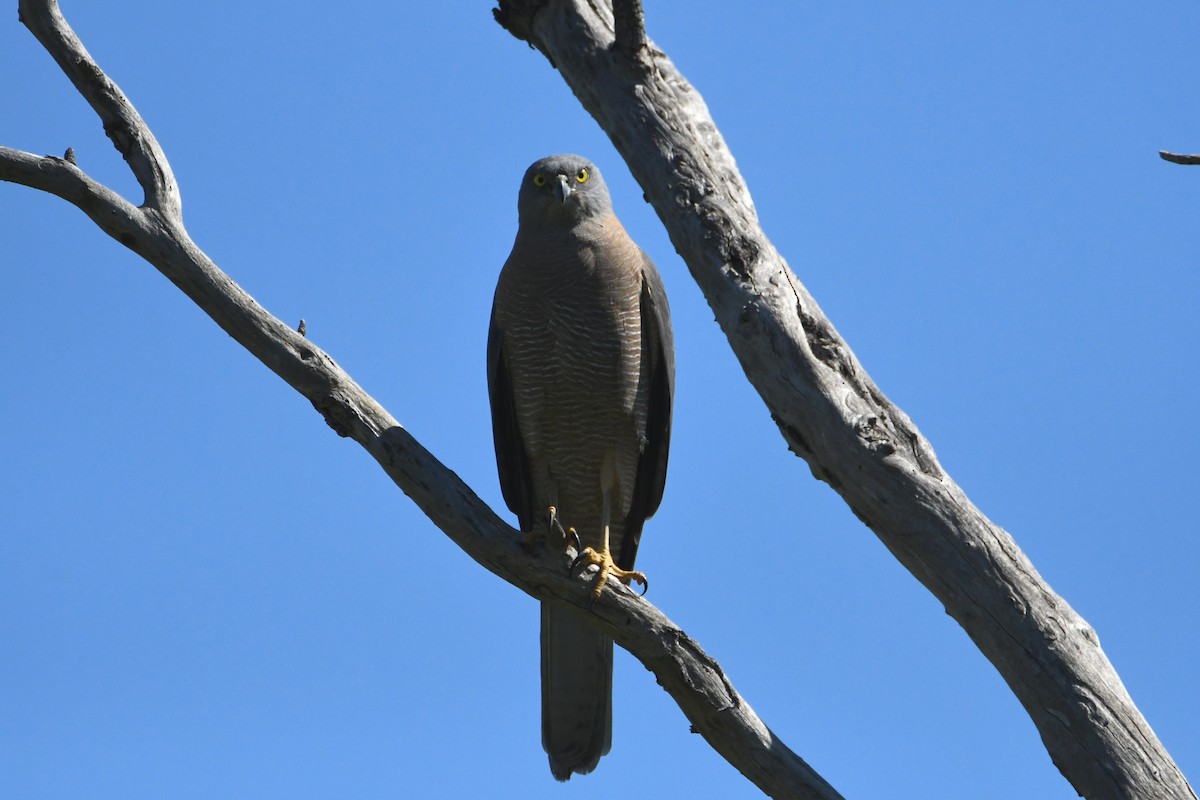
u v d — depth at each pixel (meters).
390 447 10.48
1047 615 9.50
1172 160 9.11
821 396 10.38
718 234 11.21
